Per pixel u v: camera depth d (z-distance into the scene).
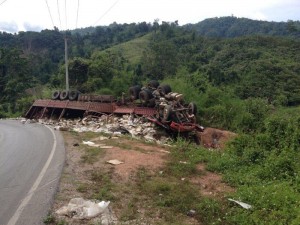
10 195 7.18
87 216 5.87
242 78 61.56
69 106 25.28
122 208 6.37
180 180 8.37
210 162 10.15
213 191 7.67
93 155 10.75
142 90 21.44
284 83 61.38
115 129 18.16
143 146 12.77
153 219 5.95
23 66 60.53
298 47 93.62
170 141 16.77
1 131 21.39
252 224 5.83
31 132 19.09
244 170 9.41
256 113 22.39
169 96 20.52
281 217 6.06
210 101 26.02
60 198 6.74
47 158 10.73
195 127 18.41
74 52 92.75
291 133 11.48
